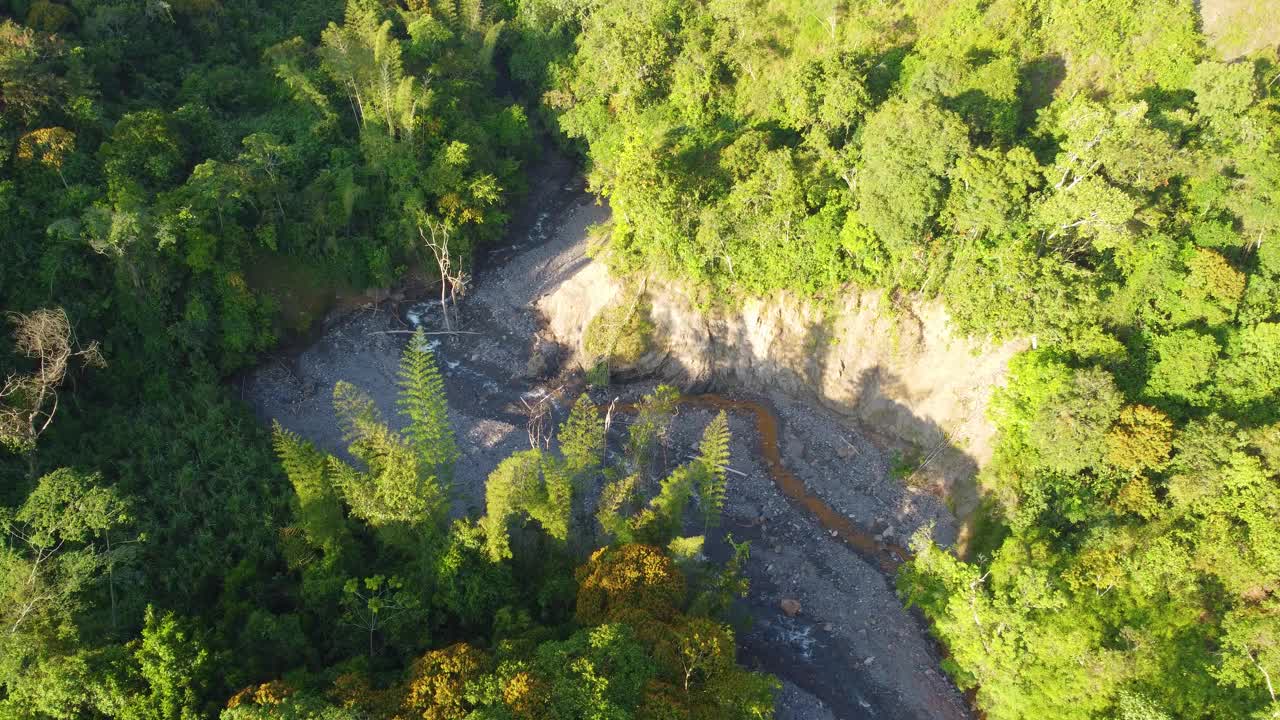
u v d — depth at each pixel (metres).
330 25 85.88
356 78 85.31
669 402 69.25
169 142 74.00
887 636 57.28
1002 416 61.34
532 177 99.38
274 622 46.06
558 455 69.19
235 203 74.12
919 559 54.31
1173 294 58.81
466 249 84.94
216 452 61.31
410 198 81.69
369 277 81.75
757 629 57.00
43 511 45.31
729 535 63.66
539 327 82.81
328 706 38.72
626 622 45.00
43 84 70.44
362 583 50.16
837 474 68.75
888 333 68.94
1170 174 60.44
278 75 86.56
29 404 57.00
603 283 78.62
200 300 69.62
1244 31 67.12
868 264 67.75
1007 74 65.81
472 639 48.47
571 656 42.25
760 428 73.38
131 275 66.69
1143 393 57.62
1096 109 59.59
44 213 67.44
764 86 82.44
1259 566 47.34
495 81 105.06
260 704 39.12
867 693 53.59
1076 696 46.06
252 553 53.00
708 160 75.69
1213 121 62.00
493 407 74.62
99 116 72.88
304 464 51.56
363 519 53.75
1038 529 55.28
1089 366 58.47
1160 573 49.12
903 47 77.50
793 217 69.38
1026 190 62.00
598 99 93.81
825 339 71.88
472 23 101.56
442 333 81.50
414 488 48.94
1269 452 49.59
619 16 92.56
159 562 52.62
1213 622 47.97
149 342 67.50
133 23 85.12
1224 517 49.47
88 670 40.16
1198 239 60.53
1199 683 45.81
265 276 76.31
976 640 49.97
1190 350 55.75
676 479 55.69
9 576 41.84
